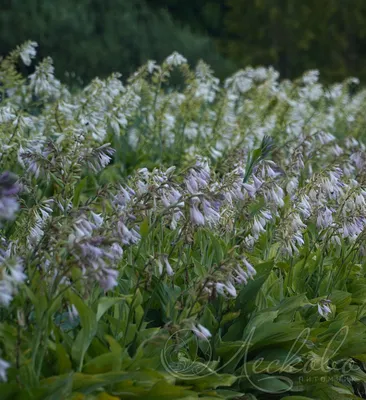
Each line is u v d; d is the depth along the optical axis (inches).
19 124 279.3
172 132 397.4
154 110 376.2
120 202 180.2
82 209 171.3
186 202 172.2
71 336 175.8
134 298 180.4
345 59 1364.4
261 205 208.4
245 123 412.5
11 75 341.4
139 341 176.2
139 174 191.8
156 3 1267.2
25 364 151.7
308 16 1288.1
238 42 1279.5
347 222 217.9
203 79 411.2
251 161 211.3
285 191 247.0
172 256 221.0
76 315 163.8
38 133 298.4
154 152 382.3
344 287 236.7
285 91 460.1
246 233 208.8
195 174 183.0
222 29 1357.0
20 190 202.5
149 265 178.7
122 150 359.9
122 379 155.9
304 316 216.4
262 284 196.9
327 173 221.9
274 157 304.7
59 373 160.4
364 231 222.1
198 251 222.8
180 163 366.0
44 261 166.7
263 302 204.4
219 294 192.9
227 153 350.0
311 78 465.4
